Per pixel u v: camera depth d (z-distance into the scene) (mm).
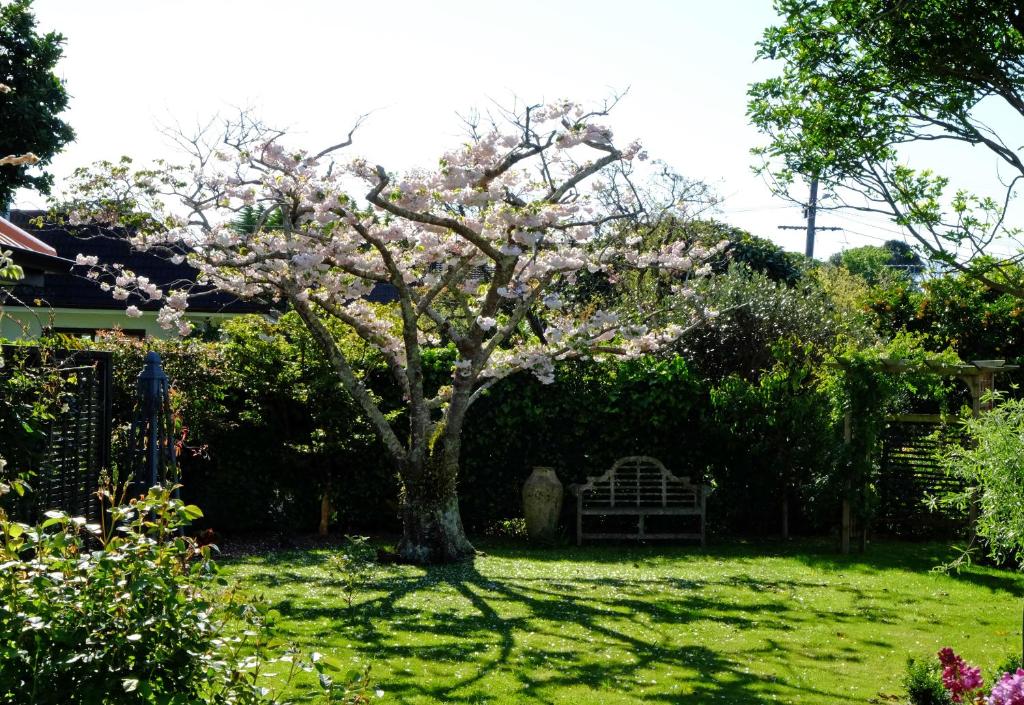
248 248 10438
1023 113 9180
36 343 6199
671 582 10023
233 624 4195
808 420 13523
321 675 3613
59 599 3123
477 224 10234
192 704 3172
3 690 3012
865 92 9727
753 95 10336
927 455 13398
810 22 9578
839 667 6852
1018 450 6008
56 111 20219
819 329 17500
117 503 7418
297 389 12258
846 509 12398
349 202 9781
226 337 16016
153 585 3189
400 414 13367
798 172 10422
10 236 9508
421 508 10961
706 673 6617
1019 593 9711
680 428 13820
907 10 8883
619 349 11961
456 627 7738
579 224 10852
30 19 19531
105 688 3037
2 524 3393
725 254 23734
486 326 10727
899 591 9742
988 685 5703
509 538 13461
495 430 13594
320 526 13078
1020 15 8602
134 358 11562
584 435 13766
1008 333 15930
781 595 9438
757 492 13836
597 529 13703
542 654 7000
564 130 10109
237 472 12773
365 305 11828
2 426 5418
